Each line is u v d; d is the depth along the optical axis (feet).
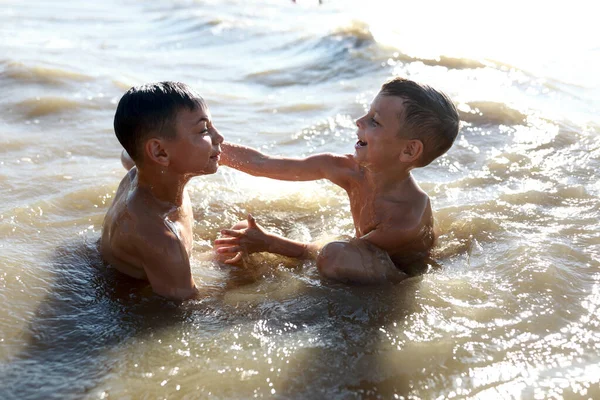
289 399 6.75
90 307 8.52
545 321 8.02
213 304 8.69
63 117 15.60
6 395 6.81
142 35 25.04
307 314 8.36
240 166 11.01
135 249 8.96
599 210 11.14
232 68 20.58
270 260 10.10
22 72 18.01
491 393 6.82
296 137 14.73
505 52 20.65
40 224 10.55
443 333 7.82
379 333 7.86
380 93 9.69
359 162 9.95
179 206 9.55
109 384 6.97
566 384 6.91
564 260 9.52
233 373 7.13
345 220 11.43
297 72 19.75
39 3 30.89
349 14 27.09
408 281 9.21
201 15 27.50
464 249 10.16
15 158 13.15
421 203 10.00
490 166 12.95
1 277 8.93
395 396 6.81
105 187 11.81
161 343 7.72
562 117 15.17
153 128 8.65
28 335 7.84
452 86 17.16
